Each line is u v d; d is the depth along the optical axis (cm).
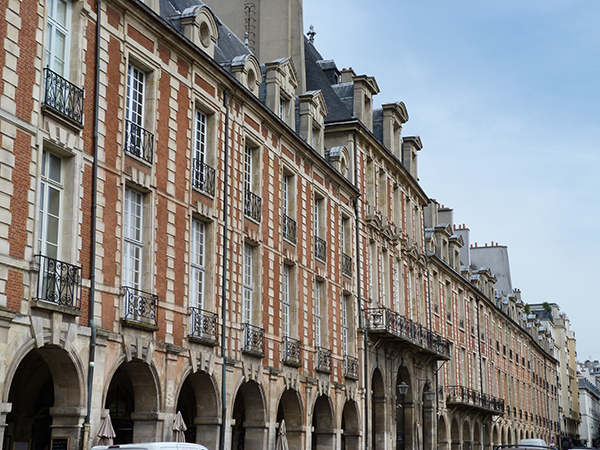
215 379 2352
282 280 2886
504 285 8619
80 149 1836
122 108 2020
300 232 3088
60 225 1795
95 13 1948
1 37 1631
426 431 4572
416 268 4619
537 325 9194
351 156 3747
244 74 2702
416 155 4838
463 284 5866
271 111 2814
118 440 2422
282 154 2972
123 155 2008
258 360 2628
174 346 2134
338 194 3528
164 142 2206
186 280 2252
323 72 4153
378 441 3756
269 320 2752
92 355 1812
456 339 5522
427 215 5678
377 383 3809
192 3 2861
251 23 3781
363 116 3956
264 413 2645
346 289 3509
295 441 2914
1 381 1559
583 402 13575
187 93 2341
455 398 5175
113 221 1947
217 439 2339
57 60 1842
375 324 3653
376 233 3950
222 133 2533
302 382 2958
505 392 7012
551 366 9731
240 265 2572
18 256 1630
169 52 2264
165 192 2188
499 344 6956
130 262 2058
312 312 3134
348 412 3481
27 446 2103
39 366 2109
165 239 2170
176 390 2153
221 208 2483
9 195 1617
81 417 1775
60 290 1722
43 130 1723
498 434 6544
